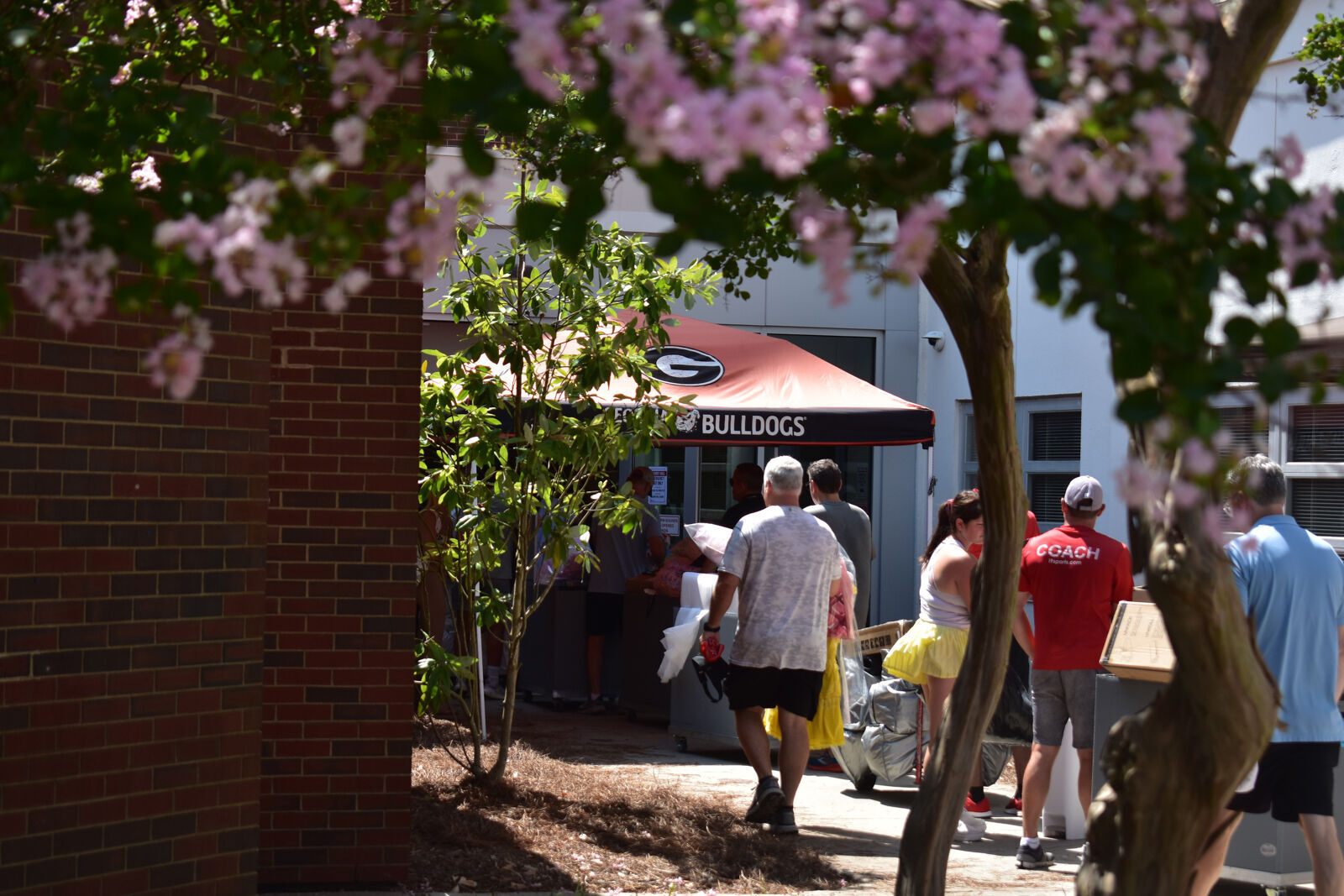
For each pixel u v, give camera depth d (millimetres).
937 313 23234
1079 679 10570
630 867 9836
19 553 7027
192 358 3523
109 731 7359
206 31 5258
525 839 10375
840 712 12711
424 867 9500
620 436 11984
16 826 7016
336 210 3523
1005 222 3018
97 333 7293
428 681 11203
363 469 9180
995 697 5527
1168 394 3049
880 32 2799
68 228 3471
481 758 13227
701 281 12164
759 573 11266
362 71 3621
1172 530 4113
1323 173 13023
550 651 18438
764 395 15867
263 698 9102
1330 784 8031
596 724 17156
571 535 11805
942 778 5543
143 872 7492
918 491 23688
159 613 7551
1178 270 3107
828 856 10594
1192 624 4105
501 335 11680
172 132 3855
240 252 3285
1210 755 4273
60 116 3727
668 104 2740
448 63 3693
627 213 19188
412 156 3846
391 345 9195
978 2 3430
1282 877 9680
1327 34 9461
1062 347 19922
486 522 11695
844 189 3215
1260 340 3129
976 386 5348
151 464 7512
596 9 2984
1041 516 20656
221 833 7820
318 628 9148
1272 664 8047
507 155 7285
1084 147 2943
